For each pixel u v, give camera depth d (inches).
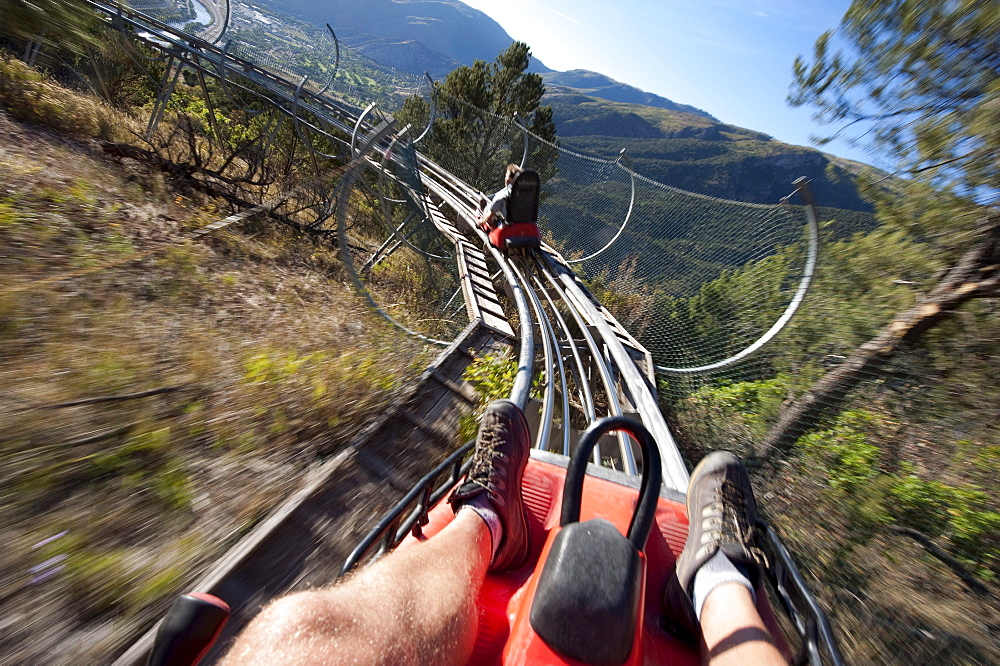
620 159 481.1
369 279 458.3
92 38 148.1
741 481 85.4
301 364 211.5
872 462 211.8
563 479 100.5
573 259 511.5
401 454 158.4
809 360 274.5
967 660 123.8
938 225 252.2
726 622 62.9
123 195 377.4
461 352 244.7
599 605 52.5
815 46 268.8
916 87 242.1
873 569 157.4
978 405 222.1
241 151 557.3
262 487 139.5
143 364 183.9
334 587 48.6
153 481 131.0
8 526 109.0
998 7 204.1
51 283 216.1
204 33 664.4
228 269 325.7
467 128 748.0
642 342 333.1
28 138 409.1
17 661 84.0
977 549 167.2
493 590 74.2
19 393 148.4
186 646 40.4
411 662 44.0
